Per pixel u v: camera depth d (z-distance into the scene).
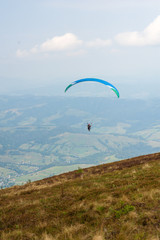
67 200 16.20
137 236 9.04
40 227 11.88
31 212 14.75
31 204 16.69
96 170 32.25
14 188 29.22
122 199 13.48
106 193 16.12
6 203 18.77
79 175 30.34
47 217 13.34
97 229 10.37
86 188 19.44
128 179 19.94
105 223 10.84
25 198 19.77
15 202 18.48
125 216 10.89
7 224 13.33
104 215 11.87
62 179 28.97
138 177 19.73
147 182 16.88
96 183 21.12
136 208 11.63
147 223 9.87
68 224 11.85
